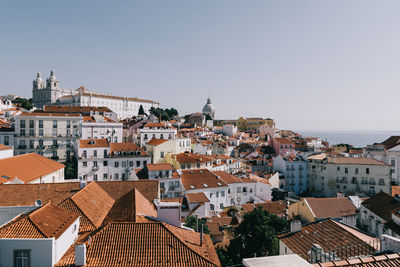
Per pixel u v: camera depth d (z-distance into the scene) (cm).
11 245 1816
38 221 2134
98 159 8306
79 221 2662
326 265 1506
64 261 1875
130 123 15450
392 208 4059
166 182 7088
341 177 9100
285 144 12850
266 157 12912
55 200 3572
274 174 9588
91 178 8212
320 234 3344
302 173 10275
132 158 8656
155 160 9344
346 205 5022
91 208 3106
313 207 4900
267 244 3969
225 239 5125
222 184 7519
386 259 1581
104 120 11656
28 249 1822
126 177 8588
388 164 8694
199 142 14350
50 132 9694
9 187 3728
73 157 9600
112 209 2967
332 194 9231
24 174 5100
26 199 3553
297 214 5288
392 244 2011
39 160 6181
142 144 11581
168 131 12106
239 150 14538
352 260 1559
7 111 15388
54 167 6256
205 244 2323
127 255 1938
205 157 9756
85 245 1892
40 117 9519
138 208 2750
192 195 6500
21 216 2359
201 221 4784
